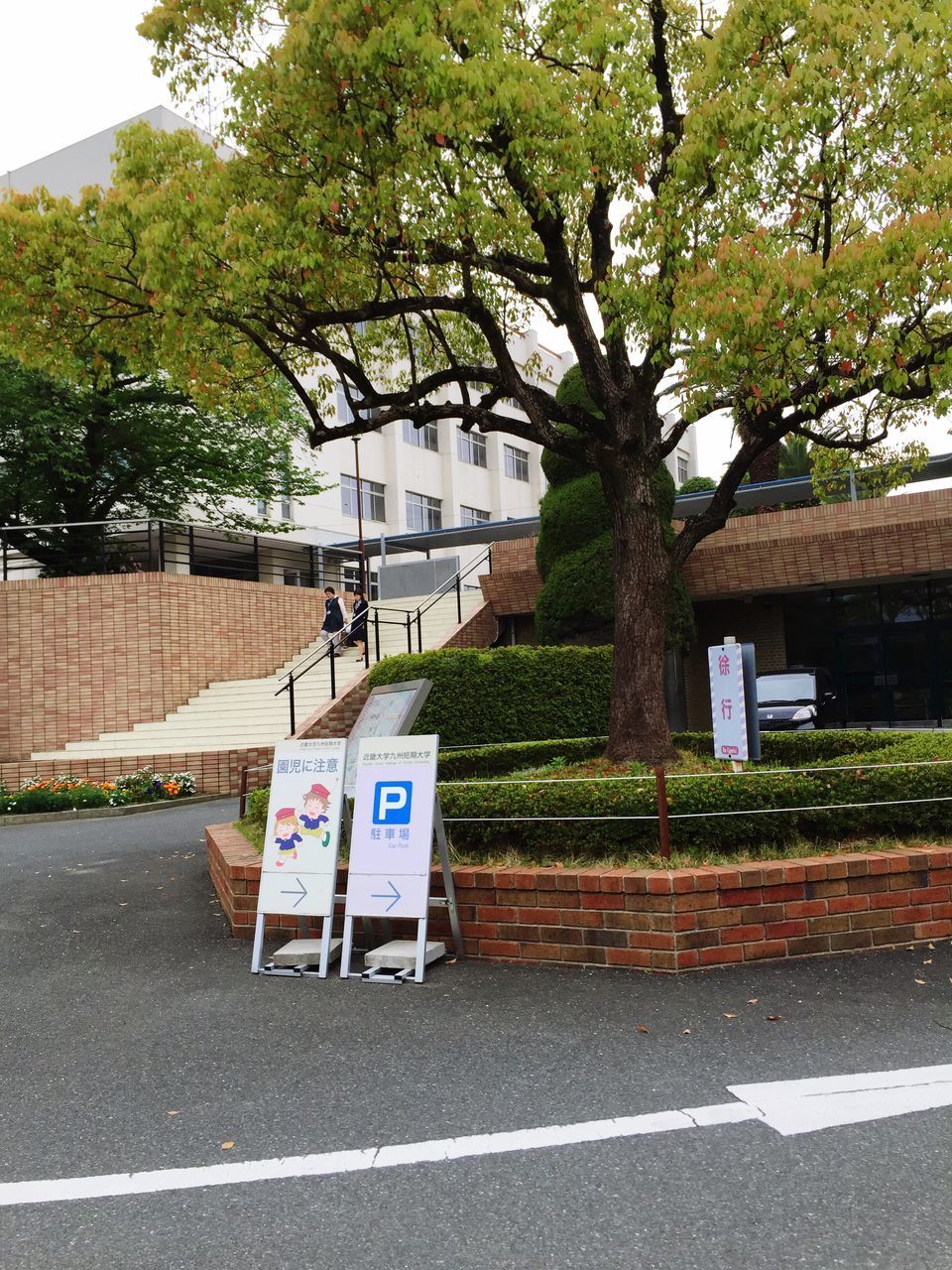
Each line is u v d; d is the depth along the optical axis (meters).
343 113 7.29
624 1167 3.15
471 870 5.79
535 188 7.39
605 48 7.08
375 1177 3.15
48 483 20.45
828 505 17.02
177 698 18.47
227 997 5.20
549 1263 2.63
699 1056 4.08
